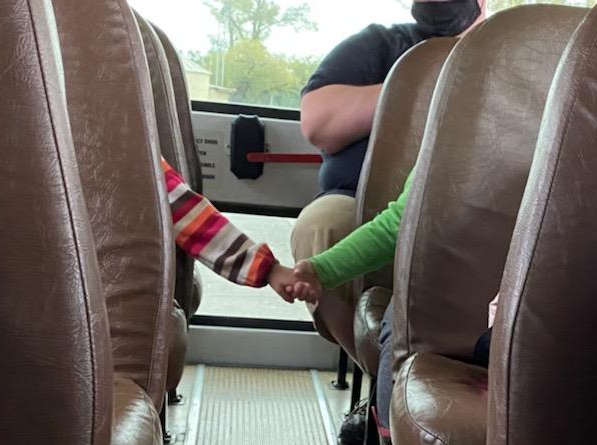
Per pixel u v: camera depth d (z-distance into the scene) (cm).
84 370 49
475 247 103
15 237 46
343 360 213
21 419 49
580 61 58
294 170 202
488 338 101
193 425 186
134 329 89
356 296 155
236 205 202
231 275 123
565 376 61
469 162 102
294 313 228
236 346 225
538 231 60
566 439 63
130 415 75
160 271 90
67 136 47
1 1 44
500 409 64
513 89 101
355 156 184
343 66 186
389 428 103
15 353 48
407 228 107
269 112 202
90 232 49
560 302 60
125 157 87
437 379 94
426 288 105
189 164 153
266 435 184
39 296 47
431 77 153
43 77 45
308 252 165
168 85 128
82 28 86
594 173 57
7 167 45
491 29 103
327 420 195
